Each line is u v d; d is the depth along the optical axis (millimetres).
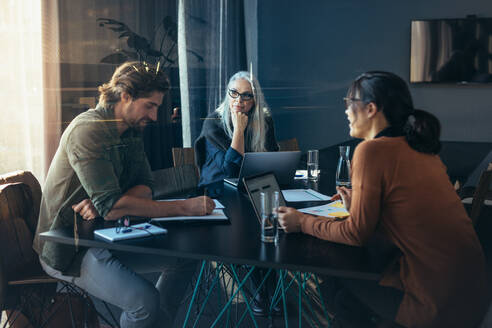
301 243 1459
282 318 2281
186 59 2754
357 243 1390
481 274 1376
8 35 1801
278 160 2299
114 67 1982
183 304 2275
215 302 2326
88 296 1837
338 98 5465
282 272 2000
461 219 1386
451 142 5020
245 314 2221
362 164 1377
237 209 1895
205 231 1585
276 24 5215
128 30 2094
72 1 1886
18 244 1638
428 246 1324
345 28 5387
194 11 2898
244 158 2189
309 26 5379
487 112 5176
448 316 1306
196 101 2824
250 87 2709
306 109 5465
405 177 1354
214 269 2158
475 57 5094
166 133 2494
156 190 2080
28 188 1705
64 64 1871
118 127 1753
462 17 5137
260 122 2777
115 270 1626
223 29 3771
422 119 1394
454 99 5258
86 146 1634
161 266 1800
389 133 1457
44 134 1871
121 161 1769
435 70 5203
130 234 1502
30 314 1730
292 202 1993
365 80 1478
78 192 1651
